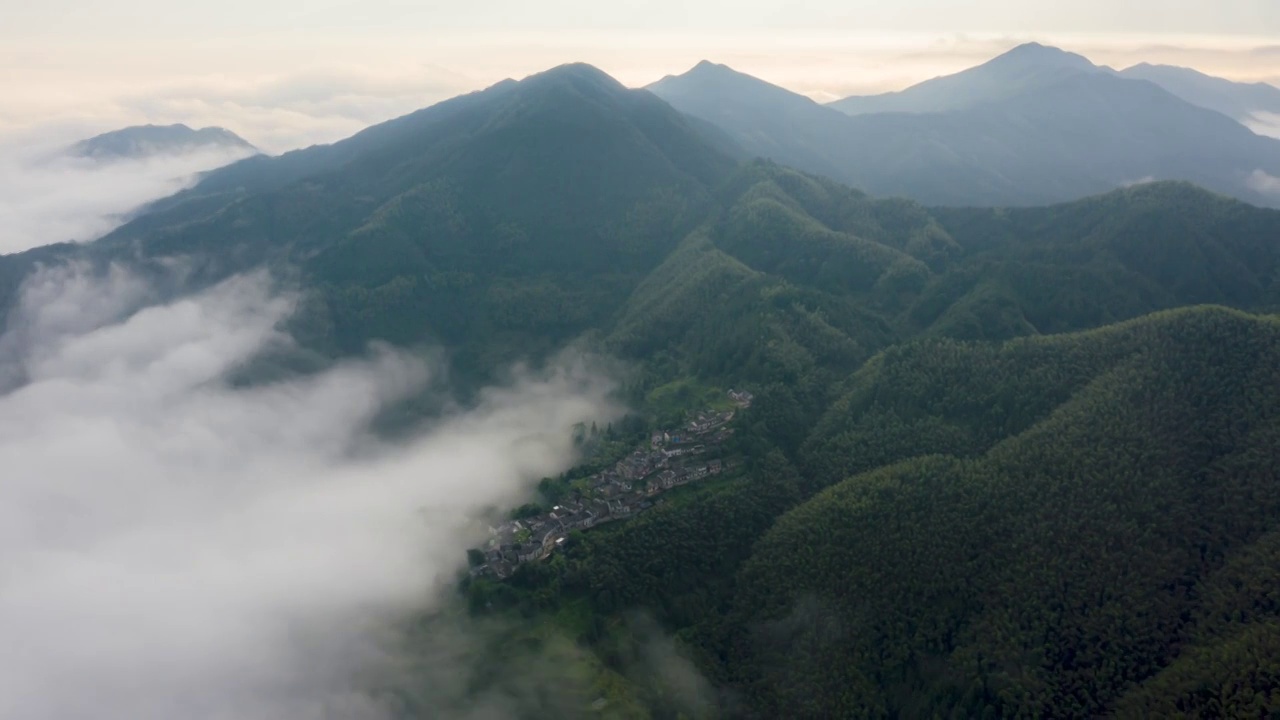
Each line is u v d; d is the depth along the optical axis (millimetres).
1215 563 167500
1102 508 180625
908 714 162500
